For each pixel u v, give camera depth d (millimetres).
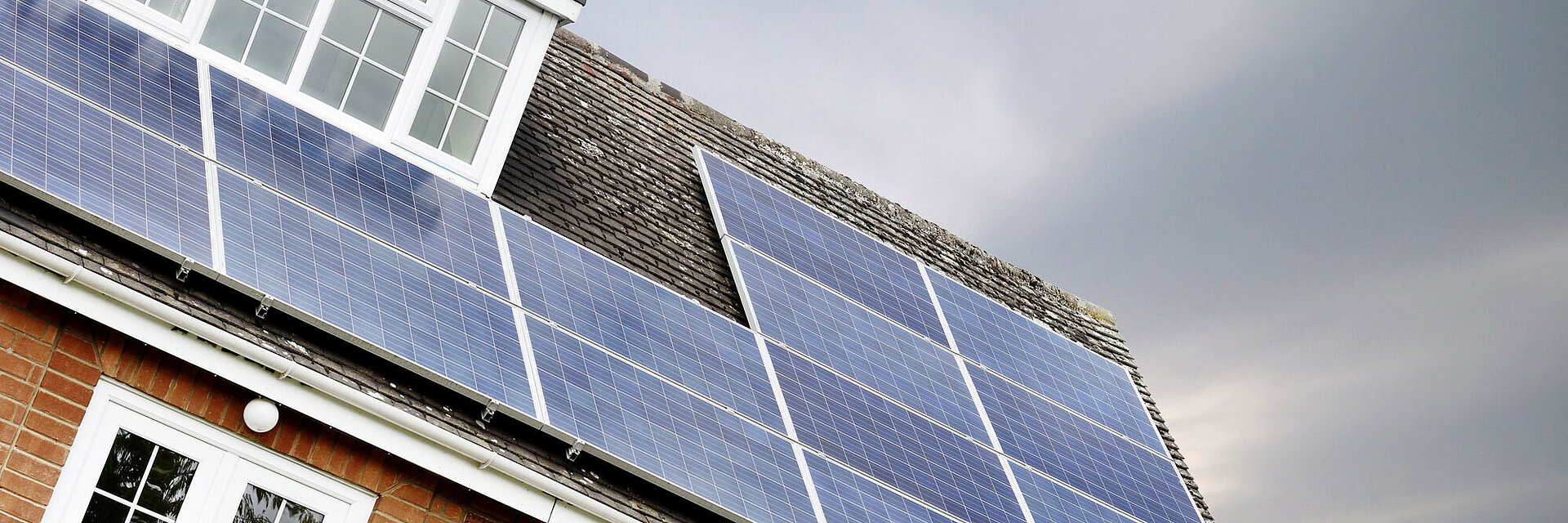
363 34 13312
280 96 12703
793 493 11648
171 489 9852
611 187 14852
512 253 12391
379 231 11516
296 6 13102
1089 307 19781
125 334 9781
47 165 9625
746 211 15430
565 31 16750
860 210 17828
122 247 9906
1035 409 15219
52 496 9406
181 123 11242
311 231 10953
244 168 11172
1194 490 16641
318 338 10453
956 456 13453
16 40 10758
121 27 11969
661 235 14609
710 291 14227
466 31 13711
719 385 12383
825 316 14414
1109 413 16328
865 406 13344
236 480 10086
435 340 10711
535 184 14055
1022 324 16953
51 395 9500
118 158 10242
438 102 13422
